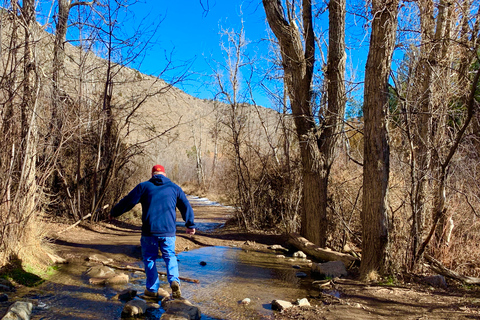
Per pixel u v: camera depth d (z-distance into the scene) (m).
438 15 7.72
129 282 5.87
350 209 9.90
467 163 7.31
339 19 8.70
